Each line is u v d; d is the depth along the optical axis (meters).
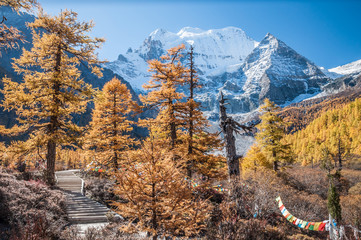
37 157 17.77
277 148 29.91
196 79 20.42
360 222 14.17
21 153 16.23
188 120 18.75
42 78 16.92
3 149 15.54
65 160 57.94
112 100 23.53
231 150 13.19
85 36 18.20
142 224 6.93
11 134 16.20
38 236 7.20
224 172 18.50
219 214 11.27
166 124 19.11
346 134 89.44
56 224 9.98
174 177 7.22
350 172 39.53
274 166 31.14
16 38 9.41
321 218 17.48
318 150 73.81
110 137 21.61
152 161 7.14
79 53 18.53
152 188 7.18
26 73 17.11
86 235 8.98
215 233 9.31
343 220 18.08
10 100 15.34
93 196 16.22
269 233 10.10
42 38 17.36
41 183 14.90
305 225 9.02
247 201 12.38
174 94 18.25
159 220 7.02
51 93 16.67
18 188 11.90
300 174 34.69
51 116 17.09
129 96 23.62
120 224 11.01
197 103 18.78
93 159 21.75
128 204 7.08
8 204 9.77
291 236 11.38
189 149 18.23
